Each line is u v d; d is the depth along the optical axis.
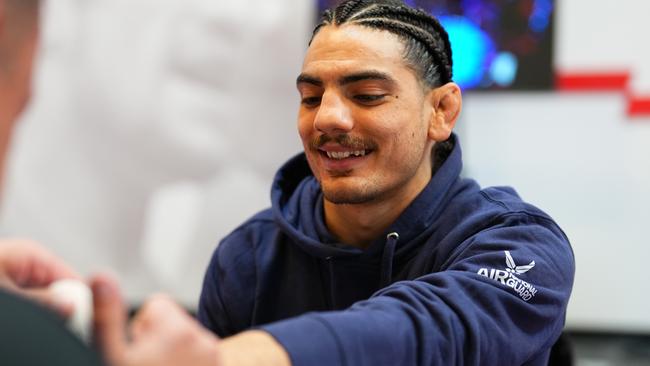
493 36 2.49
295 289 1.09
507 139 2.55
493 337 0.78
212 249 2.59
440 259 0.98
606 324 2.51
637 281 2.48
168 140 2.58
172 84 2.57
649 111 2.45
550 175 2.53
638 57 2.45
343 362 0.59
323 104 0.93
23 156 2.59
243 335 0.57
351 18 0.95
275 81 2.54
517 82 2.49
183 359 0.40
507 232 0.94
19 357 0.29
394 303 0.71
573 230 2.52
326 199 0.99
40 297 0.39
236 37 2.54
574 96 2.50
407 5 1.00
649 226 2.47
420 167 1.03
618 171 2.49
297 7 2.51
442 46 1.03
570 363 1.12
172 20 2.55
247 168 2.57
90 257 2.62
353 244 1.07
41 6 0.32
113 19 2.57
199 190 2.59
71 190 2.61
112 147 2.60
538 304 0.86
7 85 0.31
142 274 2.62
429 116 1.01
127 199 2.61
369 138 0.93
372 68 0.92
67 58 2.59
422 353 0.68
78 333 0.33
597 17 2.47
